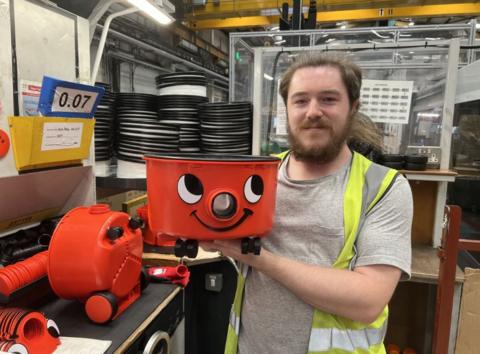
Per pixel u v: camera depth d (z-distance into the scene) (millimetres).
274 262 692
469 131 2217
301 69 768
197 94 1856
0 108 926
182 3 3283
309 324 799
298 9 2555
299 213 810
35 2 1036
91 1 1281
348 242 757
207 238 572
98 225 984
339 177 812
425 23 4043
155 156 582
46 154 1037
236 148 1863
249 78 2244
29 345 808
